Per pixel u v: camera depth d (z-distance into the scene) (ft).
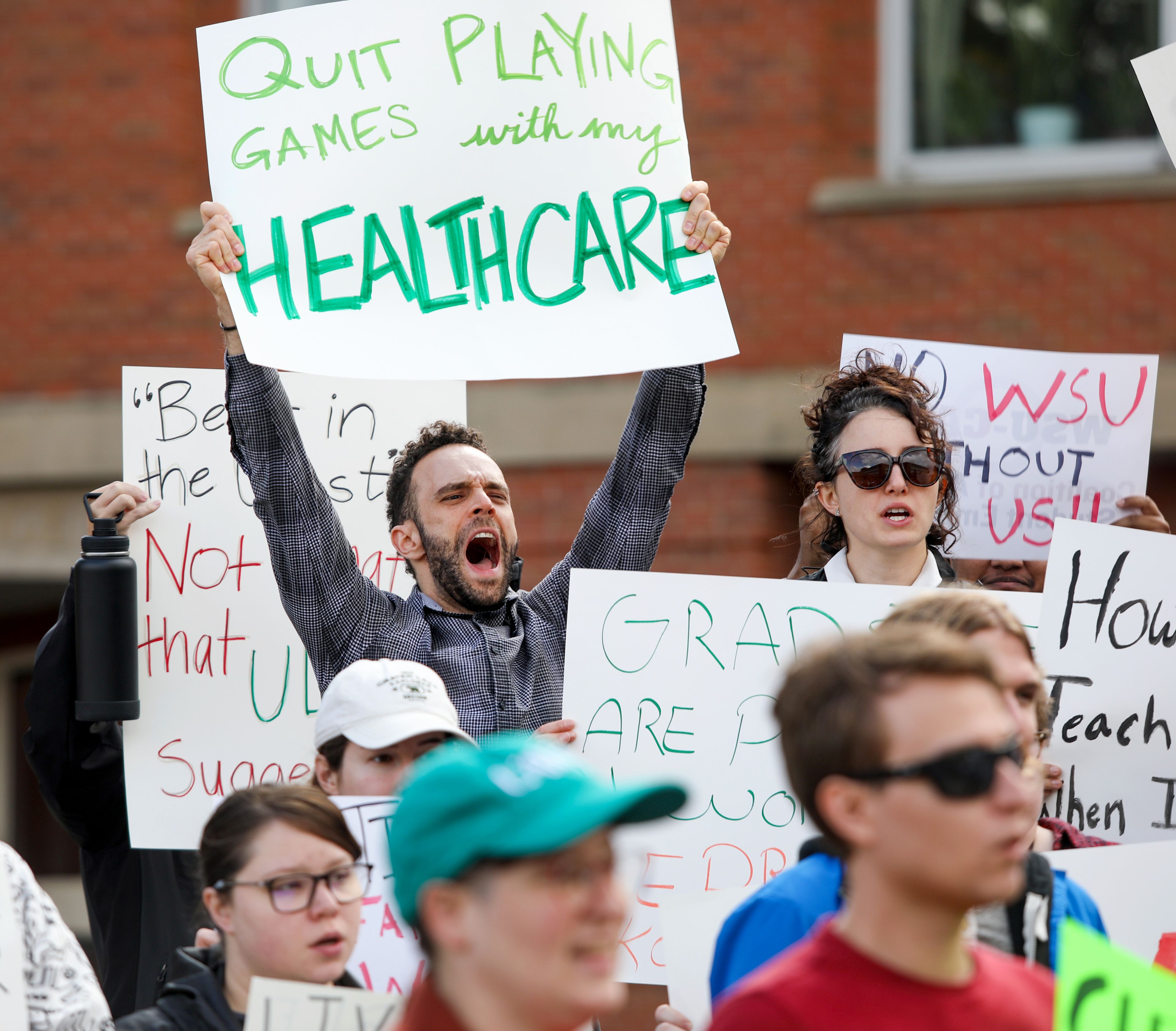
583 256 42.34
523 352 41.34
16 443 88.28
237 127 41.70
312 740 45.32
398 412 49.19
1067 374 52.06
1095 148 84.64
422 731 34.47
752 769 38.68
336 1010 28.12
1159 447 80.84
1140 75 47.67
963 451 51.62
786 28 84.23
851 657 22.70
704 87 84.99
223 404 47.24
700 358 41.70
